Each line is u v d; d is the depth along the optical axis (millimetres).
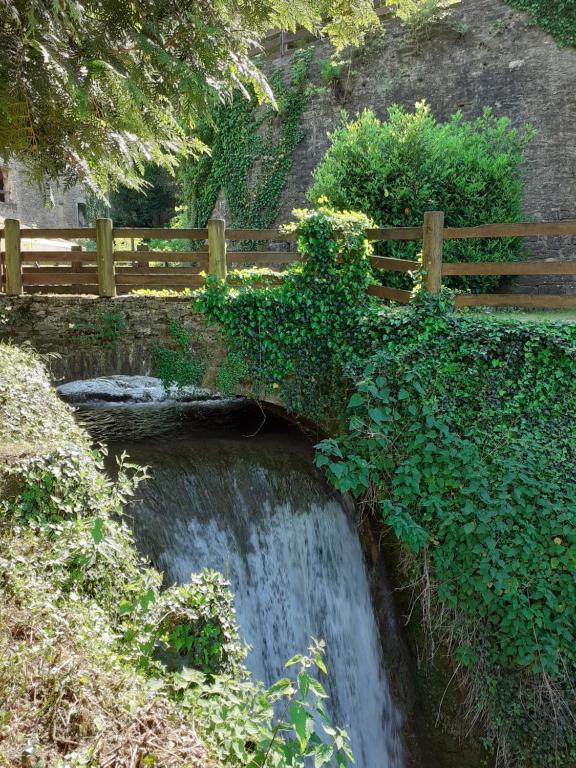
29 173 5426
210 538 5777
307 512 6461
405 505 5996
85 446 4297
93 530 3082
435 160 8609
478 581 5695
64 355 6730
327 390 6730
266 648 5859
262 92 5082
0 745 1809
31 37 4004
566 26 9633
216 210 15039
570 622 5551
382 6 11492
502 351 6043
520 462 5863
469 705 5875
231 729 2137
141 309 6664
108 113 4695
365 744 6297
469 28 10602
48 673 2123
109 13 4320
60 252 6777
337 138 9414
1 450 3664
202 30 4184
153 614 3109
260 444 6957
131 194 25438
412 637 6340
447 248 8641
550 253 9750
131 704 2068
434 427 6027
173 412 8500
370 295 6988
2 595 2656
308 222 6562
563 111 9750
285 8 4680
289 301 6566
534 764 5551
